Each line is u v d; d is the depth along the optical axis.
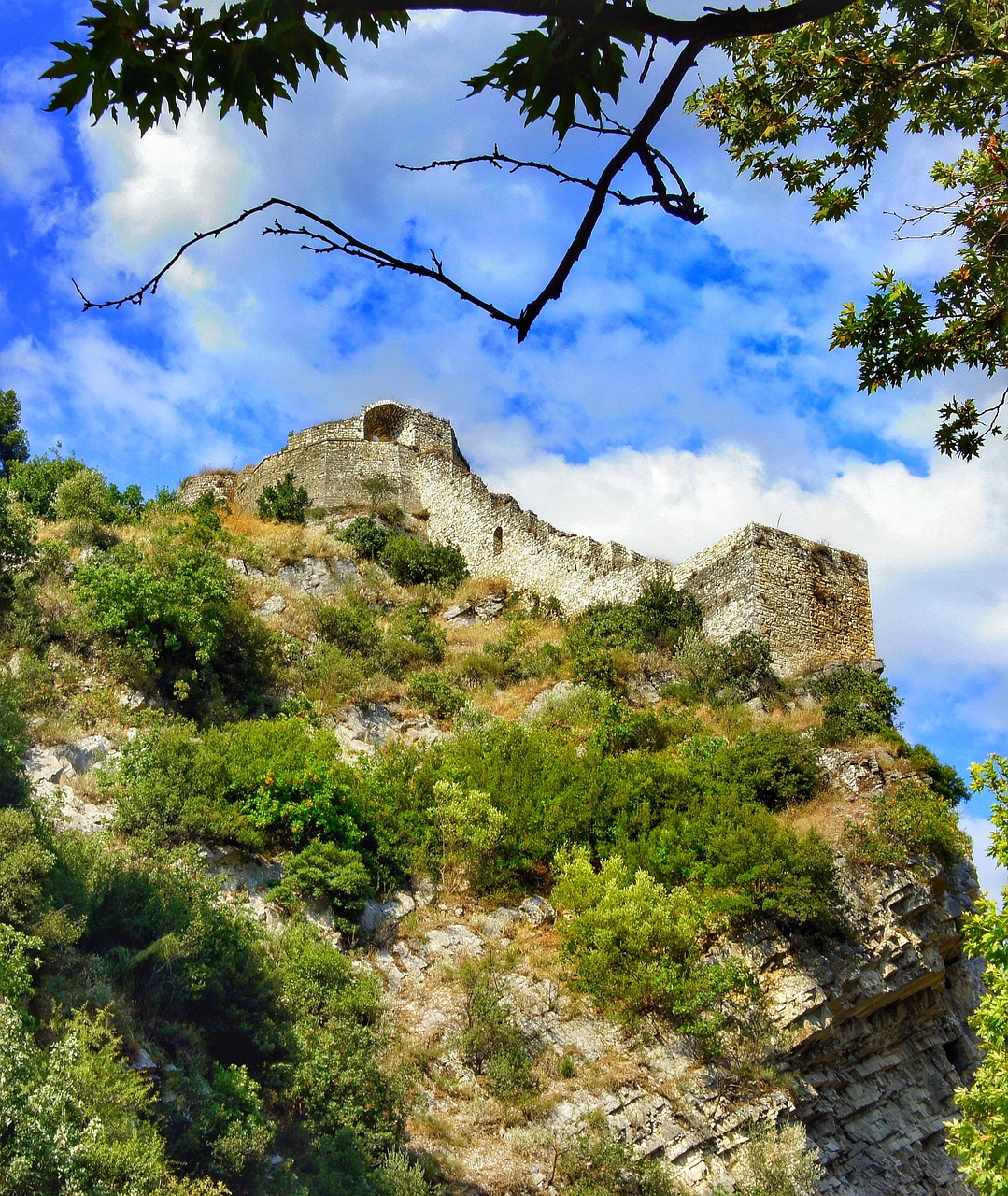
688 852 24.38
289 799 22.97
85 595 26.22
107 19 4.73
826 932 23.47
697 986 21.25
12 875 15.15
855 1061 23.48
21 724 19.97
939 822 25.83
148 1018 15.88
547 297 4.84
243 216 4.68
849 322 9.88
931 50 9.66
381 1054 18.88
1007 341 9.48
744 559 35.69
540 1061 20.16
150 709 24.67
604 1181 17.66
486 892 24.23
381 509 46.28
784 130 10.79
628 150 4.87
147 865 18.27
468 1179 17.30
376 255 4.68
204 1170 14.03
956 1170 22.97
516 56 4.82
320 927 21.14
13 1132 11.34
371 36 4.94
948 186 9.58
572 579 40.56
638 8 4.58
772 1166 19.19
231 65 4.84
